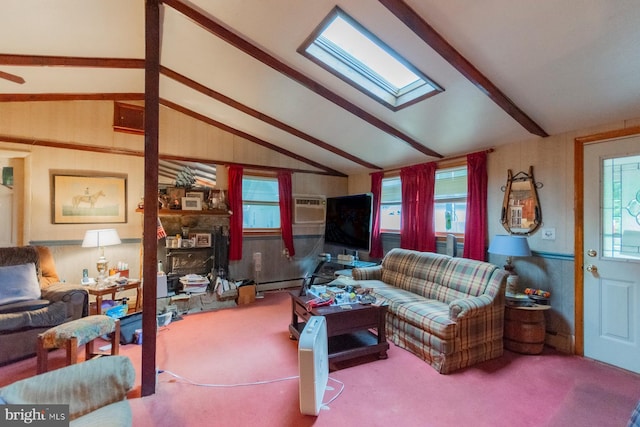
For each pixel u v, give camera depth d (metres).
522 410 2.05
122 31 2.72
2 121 3.55
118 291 3.78
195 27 2.62
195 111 4.54
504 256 3.41
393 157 4.56
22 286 2.94
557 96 2.49
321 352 2.20
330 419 1.96
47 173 3.79
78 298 3.07
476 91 2.61
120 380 1.50
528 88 2.46
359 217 4.56
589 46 1.96
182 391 2.26
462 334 2.60
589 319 2.80
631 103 2.39
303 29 2.38
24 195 3.70
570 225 2.92
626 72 2.11
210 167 4.80
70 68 3.14
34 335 2.76
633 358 2.54
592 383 2.37
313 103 3.48
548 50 2.06
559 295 2.98
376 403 2.12
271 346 3.03
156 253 2.25
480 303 2.69
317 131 4.23
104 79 3.59
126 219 4.26
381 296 3.37
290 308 4.27
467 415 2.00
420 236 4.30
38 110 3.73
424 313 2.81
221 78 3.36
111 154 4.16
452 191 4.11
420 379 2.44
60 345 2.20
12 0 2.11
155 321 2.25
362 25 2.19
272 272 5.35
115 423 1.28
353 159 4.95
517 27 1.94
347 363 2.70
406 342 2.96
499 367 2.63
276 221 5.43
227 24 2.49
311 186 5.70
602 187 2.73
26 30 2.48
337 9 2.10
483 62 2.28
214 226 4.77
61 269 3.86
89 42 2.81
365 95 3.06
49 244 3.80
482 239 3.57
